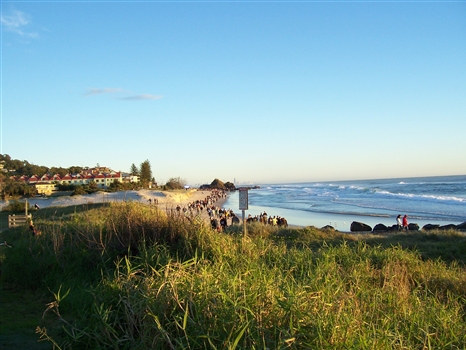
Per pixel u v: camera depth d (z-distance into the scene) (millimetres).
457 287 7934
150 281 5574
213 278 5492
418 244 15484
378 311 5316
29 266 8320
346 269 8477
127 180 131250
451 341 4703
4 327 5797
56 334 5559
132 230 9234
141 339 4488
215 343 4176
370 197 71812
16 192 80375
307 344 4020
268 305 4809
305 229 19000
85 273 8234
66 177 126062
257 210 54000
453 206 49219
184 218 9742
